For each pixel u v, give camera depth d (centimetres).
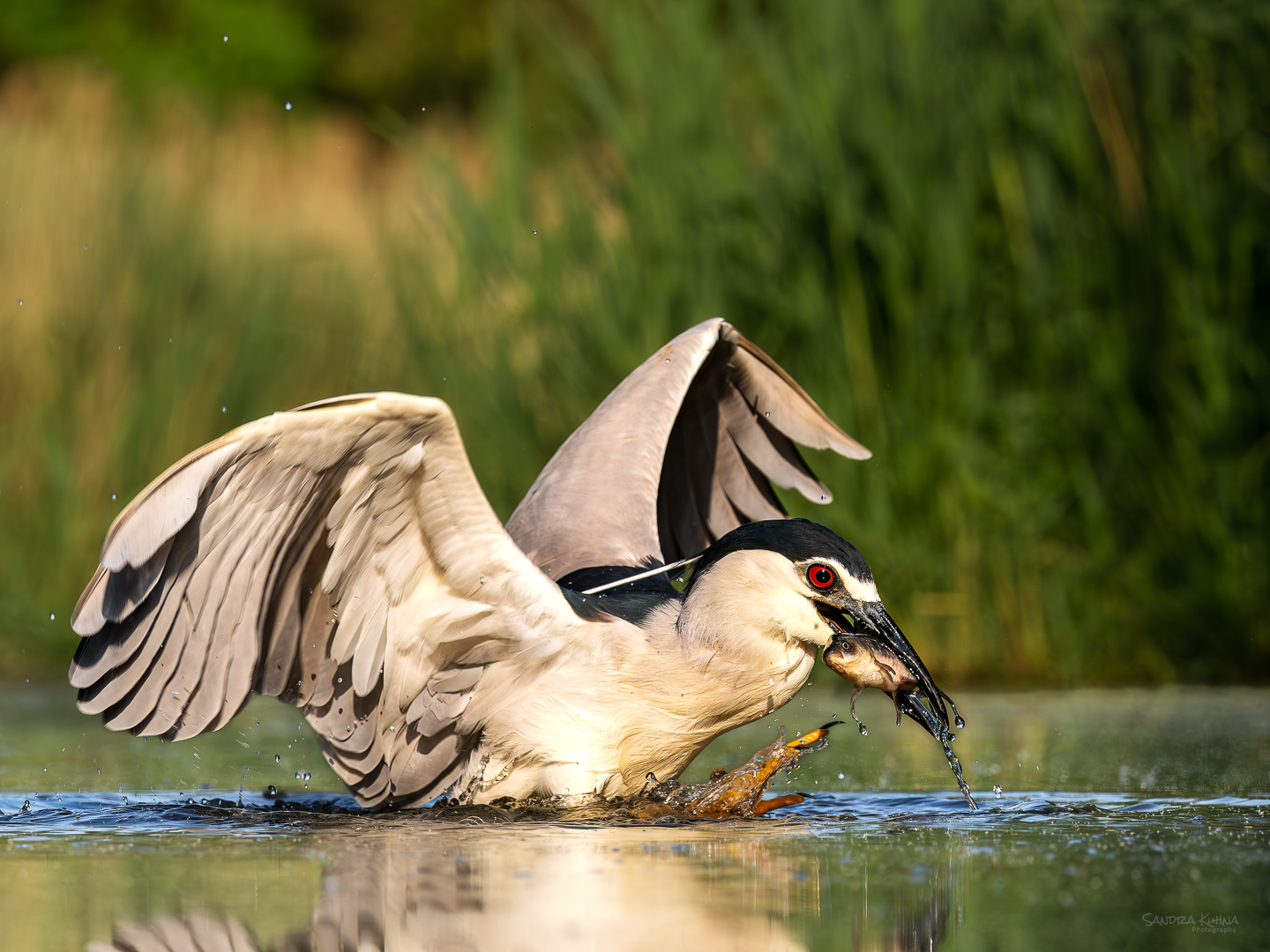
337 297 1600
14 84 1761
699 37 1259
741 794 679
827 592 696
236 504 630
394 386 1502
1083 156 1180
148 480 1441
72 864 543
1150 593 1151
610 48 1288
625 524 840
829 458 1161
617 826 640
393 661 695
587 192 1293
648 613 727
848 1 1195
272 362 1555
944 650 1155
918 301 1166
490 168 1336
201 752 895
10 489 1432
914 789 723
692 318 1197
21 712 1062
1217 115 1188
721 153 1238
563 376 1238
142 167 1595
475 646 699
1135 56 1186
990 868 518
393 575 675
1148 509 1170
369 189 1806
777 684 710
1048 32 1190
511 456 1250
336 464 627
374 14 3266
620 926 441
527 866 529
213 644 661
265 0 3275
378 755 716
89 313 1497
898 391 1165
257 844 591
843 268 1175
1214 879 499
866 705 1054
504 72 1333
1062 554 1170
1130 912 454
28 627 1344
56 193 1543
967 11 1191
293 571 673
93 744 921
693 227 1218
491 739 718
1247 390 1159
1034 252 1175
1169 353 1169
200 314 1531
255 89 3094
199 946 424
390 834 617
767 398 898
